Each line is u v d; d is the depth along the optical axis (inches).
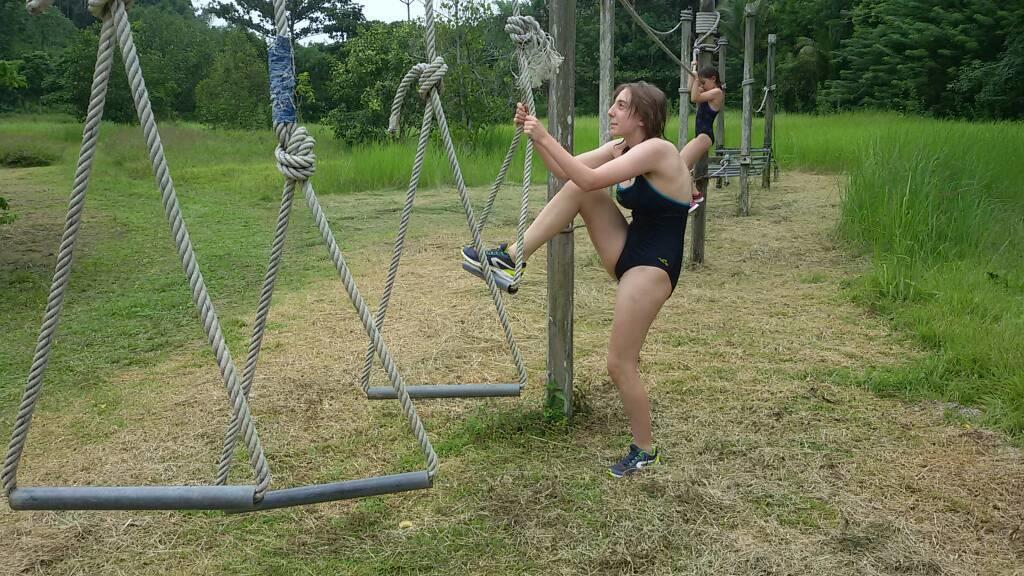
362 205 502.9
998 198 356.5
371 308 252.7
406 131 819.4
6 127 1183.6
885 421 157.6
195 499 79.6
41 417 167.9
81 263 329.7
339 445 151.4
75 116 1336.1
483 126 733.3
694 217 303.1
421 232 397.1
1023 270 257.9
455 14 737.0
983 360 180.4
